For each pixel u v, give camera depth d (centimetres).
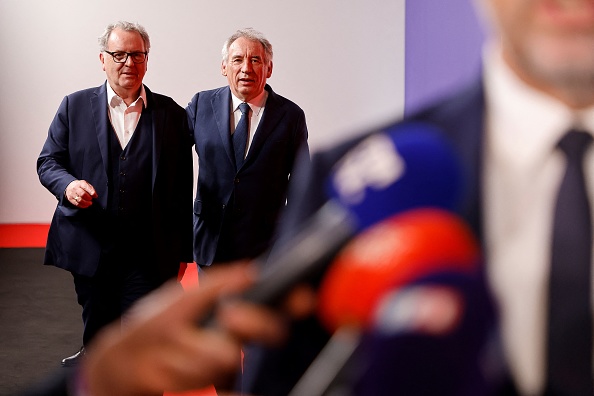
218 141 367
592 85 54
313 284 49
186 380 46
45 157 358
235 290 49
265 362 55
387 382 47
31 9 832
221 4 849
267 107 370
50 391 57
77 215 350
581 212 53
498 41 57
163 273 355
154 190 351
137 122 354
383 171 50
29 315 523
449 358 47
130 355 47
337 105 877
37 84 841
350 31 868
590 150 54
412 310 47
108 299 356
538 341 52
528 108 55
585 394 52
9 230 825
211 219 370
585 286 52
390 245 47
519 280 53
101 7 839
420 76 770
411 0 816
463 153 55
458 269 47
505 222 53
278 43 866
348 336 48
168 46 848
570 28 54
